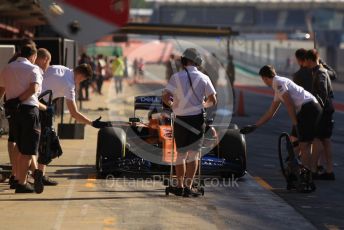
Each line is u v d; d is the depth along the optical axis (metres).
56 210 21.61
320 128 28.59
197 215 21.34
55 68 25.16
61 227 19.42
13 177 25.02
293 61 175.25
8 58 37.84
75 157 33.03
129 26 70.25
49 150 24.88
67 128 28.83
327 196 25.11
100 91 82.81
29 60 23.66
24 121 23.38
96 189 25.27
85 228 19.36
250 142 42.28
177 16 186.75
